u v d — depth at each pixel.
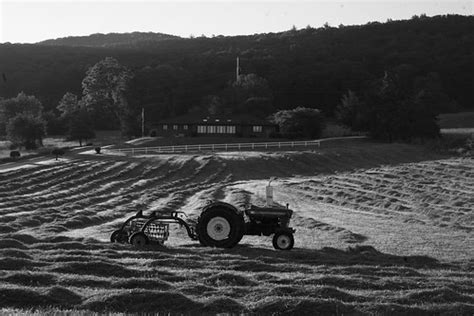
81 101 132.62
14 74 167.25
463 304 14.34
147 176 62.62
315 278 16.88
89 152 80.44
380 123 89.69
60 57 185.88
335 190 50.31
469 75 145.88
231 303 14.12
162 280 16.33
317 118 96.69
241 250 22.67
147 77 138.75
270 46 181.62
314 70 140.75
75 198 44.66
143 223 23.94
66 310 13.23
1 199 42.28
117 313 13.12
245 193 48.38
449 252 24.25
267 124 98.94
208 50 190.75
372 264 20.58
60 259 19.22
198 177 62.78
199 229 23.50
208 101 126.44
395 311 13.91
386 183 54.16
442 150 78.06
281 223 23.83
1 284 14.93
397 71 137.00
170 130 102.12
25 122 91.19
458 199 43.88
